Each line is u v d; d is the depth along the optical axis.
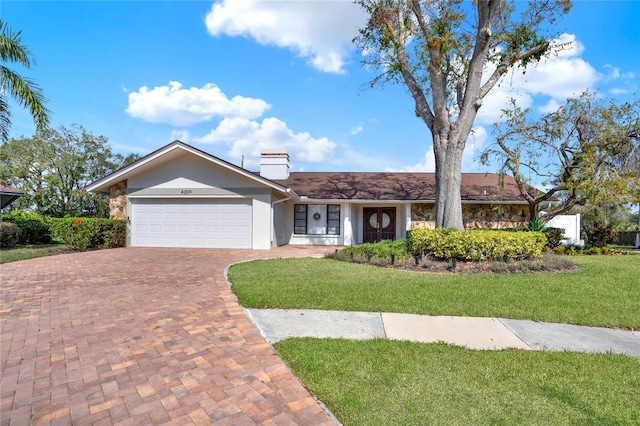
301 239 17.09
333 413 2.60
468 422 2.48
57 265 9.26
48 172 23.77
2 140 12.38
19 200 22.94
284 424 2.45
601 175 12.24
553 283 6.95
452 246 9.19
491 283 6.95
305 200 16.11
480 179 19.06
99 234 13.28
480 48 10.56
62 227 12.53
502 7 11.52
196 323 4.57
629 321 4.83
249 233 14.17
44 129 12.40
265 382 3.04
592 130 12.55
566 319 4.94
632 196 11.73
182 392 2.87
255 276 7.62
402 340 4.08
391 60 12.17
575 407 2.70
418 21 11.05
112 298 5.81
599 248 13.78
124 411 2.60
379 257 9.93
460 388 2.96
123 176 14.05
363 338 4.16
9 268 8.75
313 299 5.70
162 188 14.32
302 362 3.43
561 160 13.40
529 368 3.38
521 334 4.38
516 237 9.11
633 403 2.77
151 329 4.34
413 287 6.57
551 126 13.30
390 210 17.59
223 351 3.70
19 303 5.51
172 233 14.48
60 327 4.41
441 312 5.19
